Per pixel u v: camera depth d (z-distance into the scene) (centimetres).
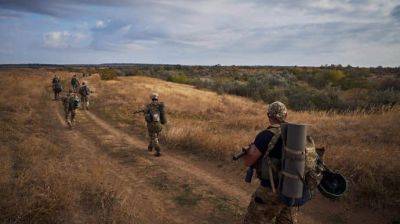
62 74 6400
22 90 2522
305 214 589
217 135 1117
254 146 361
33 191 574
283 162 350
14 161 798
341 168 696
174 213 598
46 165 747
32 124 1388
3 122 1284
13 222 473
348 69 7656
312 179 349
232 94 3828
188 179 782
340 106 2397
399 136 955
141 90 3134
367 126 1124
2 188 579
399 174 642
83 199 599
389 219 554
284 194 349
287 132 349
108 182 702
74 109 1447
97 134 1332
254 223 378
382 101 2289
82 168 789
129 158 972
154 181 768
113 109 1997
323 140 995
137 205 617
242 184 747
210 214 595
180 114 2009
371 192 615
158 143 1089
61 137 1238
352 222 558
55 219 507
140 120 1608
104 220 522
